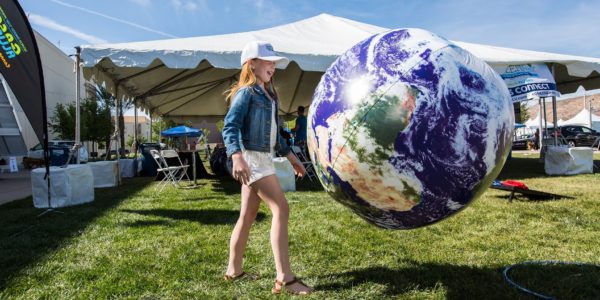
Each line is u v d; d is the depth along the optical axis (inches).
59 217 199.2
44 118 209.6
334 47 347.9
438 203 81.0
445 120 76.1
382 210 86.4
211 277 105.9
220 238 147.0
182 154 424.8
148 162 487.2
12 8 190.2
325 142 87.3
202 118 746.2
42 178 234.8
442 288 95.1
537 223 159.5
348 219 175.0
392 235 145.3
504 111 81.1
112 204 238.8
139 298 93.6
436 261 115.5
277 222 94.3
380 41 87.3
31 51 197.5
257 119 95.1
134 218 190.2
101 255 128.4
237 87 98.1
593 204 197.6
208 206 222.7
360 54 87.4
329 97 87.6
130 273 110.2
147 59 282.2
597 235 141.3
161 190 310.8
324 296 91.8
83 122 936.9
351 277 103.4
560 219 165.9
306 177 378.9
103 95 1045.2
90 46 276.2
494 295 90.6
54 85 1024.9
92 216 199.2
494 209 188.5
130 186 353.4
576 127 1004.6
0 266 119.1
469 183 79.4
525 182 300.2
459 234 144.6
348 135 82.1
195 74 434.0
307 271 109.7
